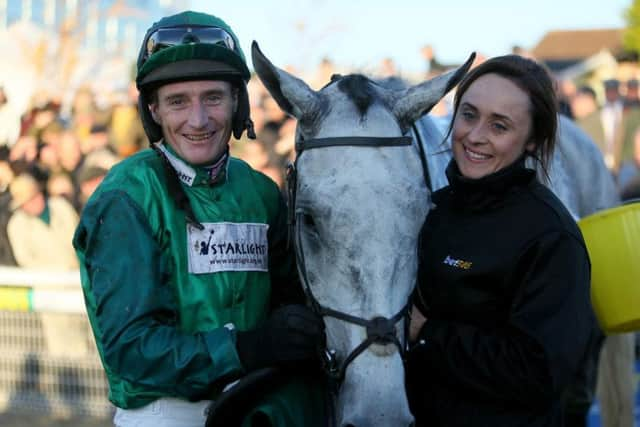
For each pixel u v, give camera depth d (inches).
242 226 90.2
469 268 84.9
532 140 88.7
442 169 108.3
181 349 81.5
